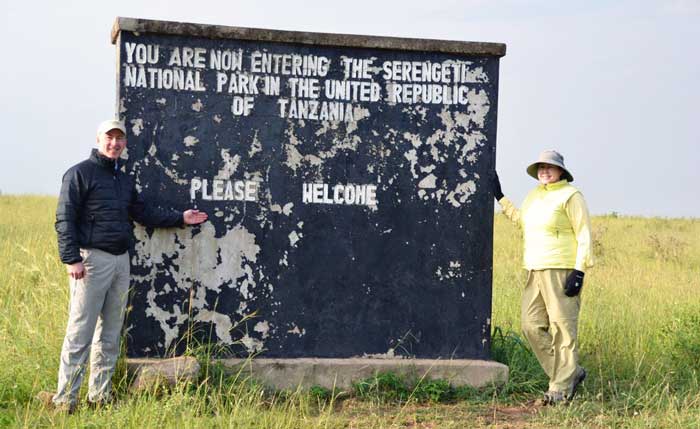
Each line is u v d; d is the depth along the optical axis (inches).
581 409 312.5
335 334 337.7
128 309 306.8
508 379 344.8
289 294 333.4
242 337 329.4
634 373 366.6
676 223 1286.9
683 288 573.0
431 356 345.1
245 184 329.7
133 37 319.6
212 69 326.6
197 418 273.1
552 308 329.7
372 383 326.3
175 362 306.3
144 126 320.8
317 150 336.2
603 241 917.8
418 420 299.6
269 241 331.9
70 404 284.0
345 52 338.0
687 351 378.3
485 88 349.7
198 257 325.1
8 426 267.3
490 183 350.6
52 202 1316.4
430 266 345.7
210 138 326.6
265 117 331.6
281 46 332.5
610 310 466.3
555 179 335.3
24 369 311.9
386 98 341.7
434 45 342.6
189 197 324.5
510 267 660.7
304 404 304.0
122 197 292.7
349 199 339.0
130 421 267.7
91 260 285.1
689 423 293.6
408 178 343.9
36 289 434.9
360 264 339.9
